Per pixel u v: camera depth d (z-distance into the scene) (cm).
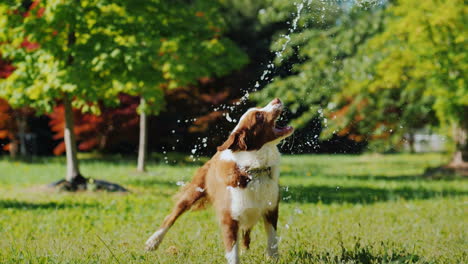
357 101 1786
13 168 1809
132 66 1030
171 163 1958
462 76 1447
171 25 1195
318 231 665
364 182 1430
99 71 1068
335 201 1027
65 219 810
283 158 2434
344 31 1670
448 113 1520
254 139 471
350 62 1689
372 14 1638
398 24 1491
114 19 1070
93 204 971
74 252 541
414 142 2706
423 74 1538
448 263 492
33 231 714
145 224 756
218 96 2092
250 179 475
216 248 560
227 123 1794
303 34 1678
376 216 829
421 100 1719
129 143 2444
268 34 2819
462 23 1406
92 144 2144
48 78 1026
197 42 1220
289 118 1784
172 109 2158
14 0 1069
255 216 484
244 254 535
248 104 1827
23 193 1132
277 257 504
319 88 1742
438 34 1438
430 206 955
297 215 820
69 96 1142
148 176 1518
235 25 2838
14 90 1079
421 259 484
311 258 501
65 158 2327
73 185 1159
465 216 828
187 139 2289
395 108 1873
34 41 1041
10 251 554
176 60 1156
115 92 1170
